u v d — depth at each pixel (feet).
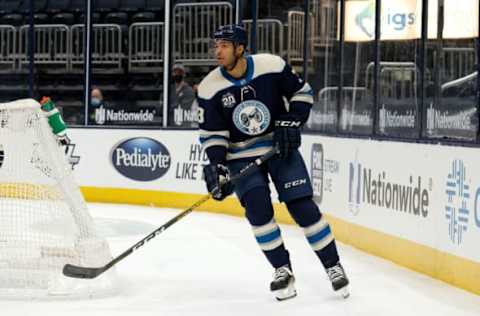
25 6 87.40
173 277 46.06
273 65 39.99
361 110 58.90
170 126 81.82
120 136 80.89
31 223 41.19
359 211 55.62
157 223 68.44
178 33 82.07
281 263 40.34
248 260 51.60
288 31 72.90
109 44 84.28
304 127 69.10
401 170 49.90
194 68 81.71
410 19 52.16
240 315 37.63
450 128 46.70
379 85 55.98
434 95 48.55
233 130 40.29
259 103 39.83
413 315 38.04
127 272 47.26
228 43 39.09
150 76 83.35
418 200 47.88
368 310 38.83
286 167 40.27
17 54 87.71
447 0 47.29
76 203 41.24
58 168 41.11
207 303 39.88
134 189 80.48
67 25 86.12
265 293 42.16
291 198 40.04
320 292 42.37
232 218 71.87
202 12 80.89
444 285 44.34
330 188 60.64
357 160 56.03
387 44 54.95
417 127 50.62
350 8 61.00
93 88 84.89
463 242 43.24
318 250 40.55
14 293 40.11
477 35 43.86
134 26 83.51
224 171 39.75
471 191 42.52
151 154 79.71
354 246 56.29
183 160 78.38
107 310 38.14
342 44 62.39
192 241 58.85
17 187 41.24
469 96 44.65
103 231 63.21
